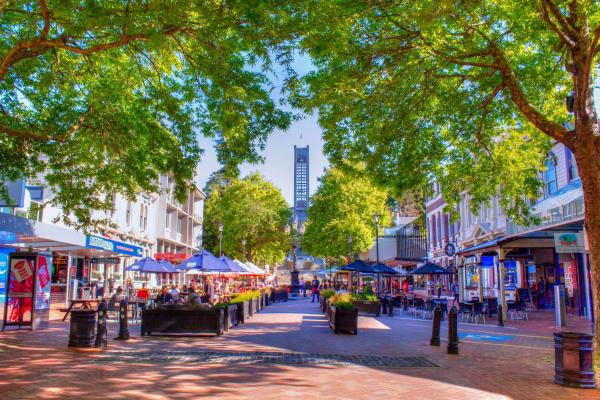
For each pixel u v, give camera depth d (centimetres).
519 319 2028
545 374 895
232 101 1089
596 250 936
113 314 2045
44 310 1488
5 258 2027
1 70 911
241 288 3788
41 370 840
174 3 818
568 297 2227
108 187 1432
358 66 1126
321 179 4756
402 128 1276
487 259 2641
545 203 2316
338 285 4906
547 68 1298
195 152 1344
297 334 1462
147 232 3931
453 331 1140
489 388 778
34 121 1326
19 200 1820
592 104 970
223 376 823
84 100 1329
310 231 4809
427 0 916
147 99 1302
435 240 4550
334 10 927
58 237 1714
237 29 884
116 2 908
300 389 742
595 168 952
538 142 1488
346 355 1088
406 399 698
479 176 1516
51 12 874
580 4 903
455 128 1430
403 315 2338
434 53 1100
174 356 1020
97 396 670
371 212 4478
